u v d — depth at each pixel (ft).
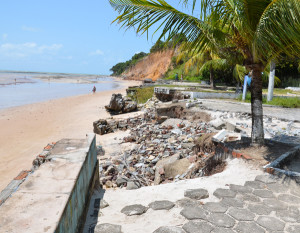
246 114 38.29
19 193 8.25
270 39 14.37
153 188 15.08
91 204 12.85
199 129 36.50
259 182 15.01
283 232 10.48
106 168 26.96
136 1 15.21
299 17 11.85
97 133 45.42
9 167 30.58
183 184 15.46
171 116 46.75
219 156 20.68
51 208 7.39
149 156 29.71
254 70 18.75
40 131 50.16
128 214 11.94
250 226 10.85
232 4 16.06
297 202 12.88
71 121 59.62
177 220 11.39
